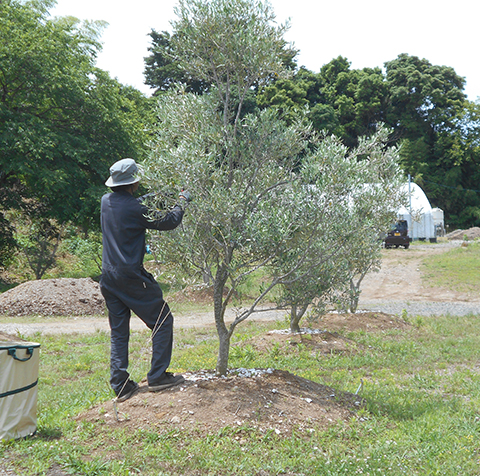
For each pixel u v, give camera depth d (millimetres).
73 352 9133
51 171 20422
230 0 5195
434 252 32625
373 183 8953
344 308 5625
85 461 3777
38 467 3594
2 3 22984
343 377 7199
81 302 15383
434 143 64000
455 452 4242
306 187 4930
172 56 5570
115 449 3998
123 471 3588
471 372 7855
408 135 63719
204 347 9352
